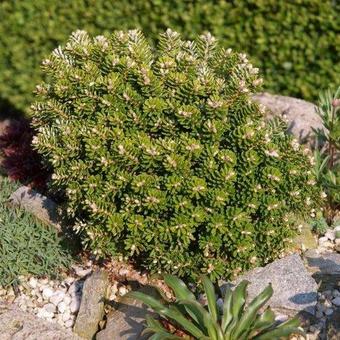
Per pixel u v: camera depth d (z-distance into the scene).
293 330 1.71
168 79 1.87
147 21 2.45
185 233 1.84
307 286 1.88
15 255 2.00
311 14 2.41
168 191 1.84
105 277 1.94
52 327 1.85
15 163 2.26
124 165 1.85
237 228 1.85
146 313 1.87
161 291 1.86
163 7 2.43
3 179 2.25
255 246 1.92
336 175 2.12
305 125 2.35
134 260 2.00
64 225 2.06
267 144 1.84
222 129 1.85
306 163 1.90
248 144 1.84
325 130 2.33
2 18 2.48
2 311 1.88
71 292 1.98
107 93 1.89
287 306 1.86
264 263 1.96
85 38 2.00
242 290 1.79
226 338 1.74
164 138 1.88
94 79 1.92
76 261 2.04
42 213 2.08
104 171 1.88
